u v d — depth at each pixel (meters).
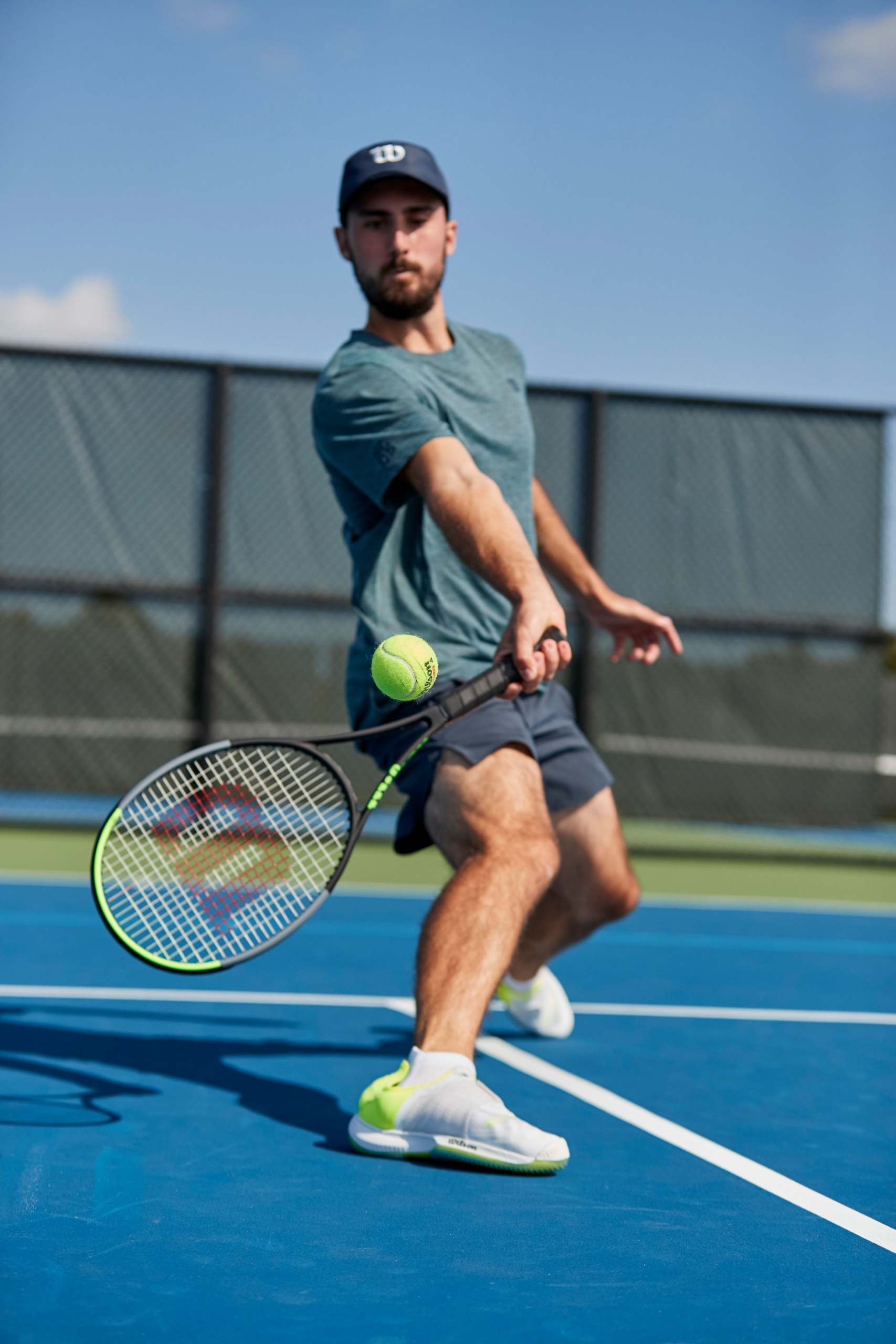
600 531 27.12
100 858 7.09
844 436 28.11
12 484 26.38
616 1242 5.95
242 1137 7.46
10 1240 5.66
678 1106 8.55
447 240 9.56
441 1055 7.23
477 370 9.32
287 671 26.70
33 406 26.42
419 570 8.85
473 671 8.66
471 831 7.97
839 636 28.19
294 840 7.88
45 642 26.61
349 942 15.56
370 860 24.34
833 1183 6.97
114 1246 5.64
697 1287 5.43
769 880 24.61
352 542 9.28
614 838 9.63
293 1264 5.51
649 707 27.72
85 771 26.75
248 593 26.56
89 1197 6.29
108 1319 4.86
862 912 20.22
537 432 26.81
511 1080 9.15
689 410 27.62
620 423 27.41
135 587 26.47
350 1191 6.56
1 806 27.19
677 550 27.62
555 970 14.23
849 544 28.19
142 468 26.52
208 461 26.56
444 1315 5.04
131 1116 7.82
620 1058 9.98
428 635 8.74
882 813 36.56
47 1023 10.41
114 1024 10.47
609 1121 8.14
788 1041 10.80
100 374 26.44
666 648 27.80
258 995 12.03
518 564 7.71
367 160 9.02
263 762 7.84
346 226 9.32
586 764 9.48
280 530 26.64
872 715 28.52
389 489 8.51
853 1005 12.63
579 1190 6.74
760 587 27.92
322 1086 8.75
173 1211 6.13
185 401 26.52
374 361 8.80
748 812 28.02
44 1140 7.24
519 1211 6.36
